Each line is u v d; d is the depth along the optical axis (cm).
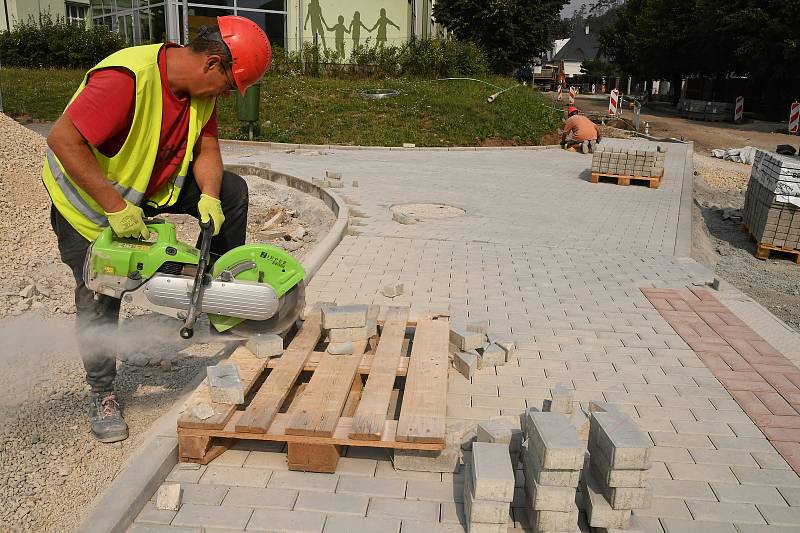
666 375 427
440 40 2544
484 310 534
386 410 323
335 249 701
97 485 306
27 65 2227
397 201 978
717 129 2723
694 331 502
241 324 367
